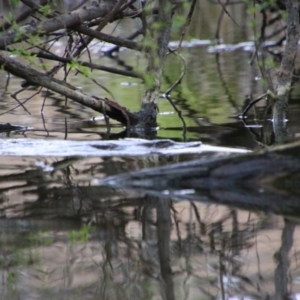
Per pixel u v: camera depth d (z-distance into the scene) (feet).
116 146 32.50
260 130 36.96
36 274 19.69
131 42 37.81
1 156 31.65
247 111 41.27
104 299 18.12
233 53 70.90
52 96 49.03
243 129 37.35
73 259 20.65
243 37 81.15
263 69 45.44
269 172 26.32
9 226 23.04
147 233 22.61
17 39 34.22
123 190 26.71
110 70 36.91
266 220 23.63
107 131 37.50
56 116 42.11
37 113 42.96
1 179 27.84
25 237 22.24
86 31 36.86
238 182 26.55
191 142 33.24
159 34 38.52
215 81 54.03
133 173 27.43
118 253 21.16
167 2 38.14
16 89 50.88
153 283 19.20
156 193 26.37
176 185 26.84
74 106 45.65
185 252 21.35
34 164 30.22
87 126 39.01
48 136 35.94
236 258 20.81
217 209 24.61
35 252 21.09
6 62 35.29
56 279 19.22
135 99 45.98
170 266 20.25
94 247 21.52
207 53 71.77
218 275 19.79
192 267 20.39
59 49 70.74
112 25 79.92
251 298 18.19
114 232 22.68
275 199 25.54
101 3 38.70
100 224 23.34
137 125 38.40
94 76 57.47
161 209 24.66
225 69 60.18
